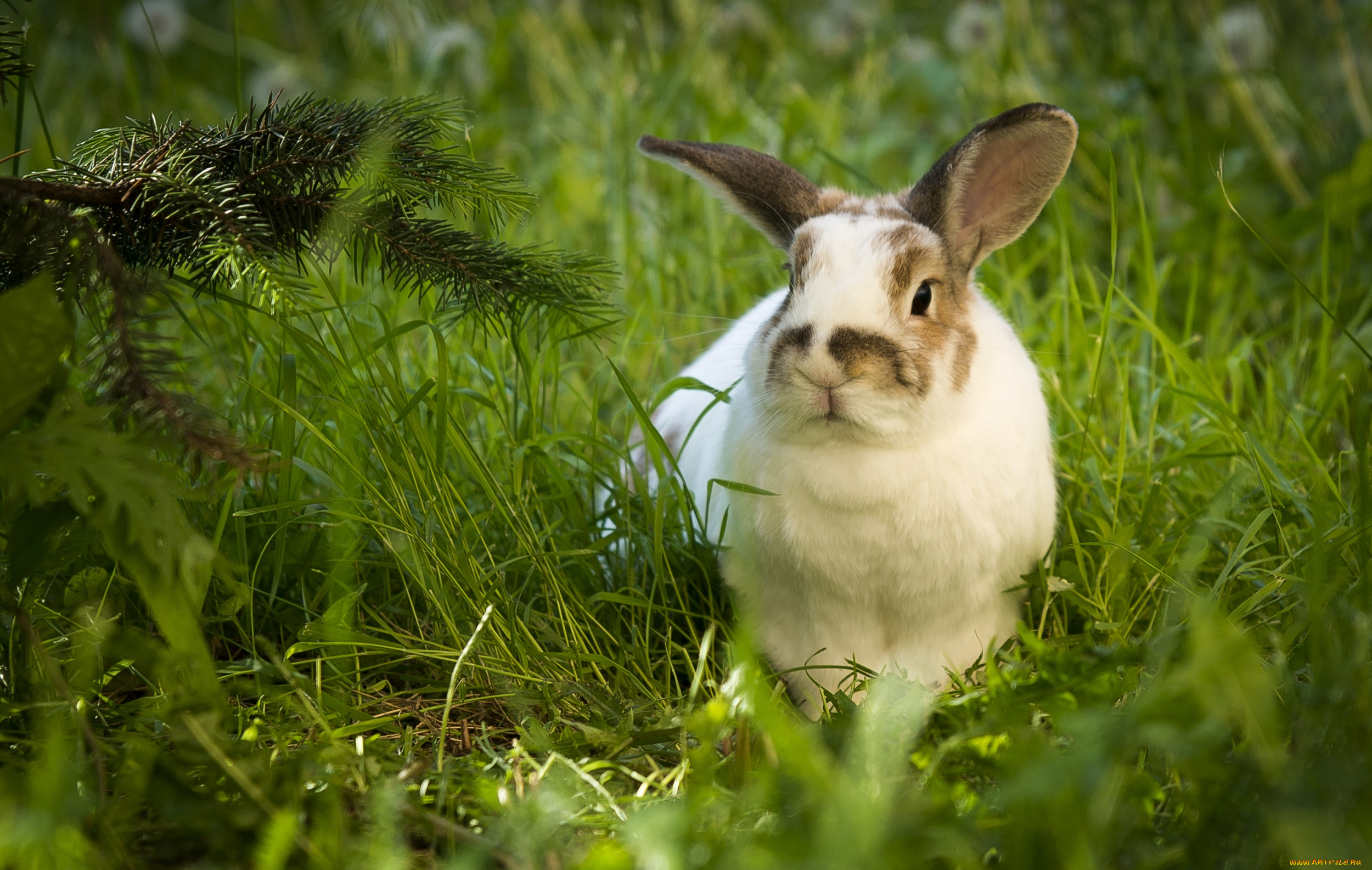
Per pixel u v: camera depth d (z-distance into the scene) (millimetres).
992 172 3537
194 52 8414
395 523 3264
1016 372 3398
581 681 3055
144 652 2514
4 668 2721
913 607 3260
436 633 3201
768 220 3662
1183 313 5109
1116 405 4375
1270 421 4160
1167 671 2439
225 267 2633
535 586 3449
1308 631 2740
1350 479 3676
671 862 1944
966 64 6918
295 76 7133
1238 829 2059
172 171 2635
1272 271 5262
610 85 6227
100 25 6922
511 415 3865
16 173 2953
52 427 2334
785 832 2016
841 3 8156
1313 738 2242
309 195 2787
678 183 5633
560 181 5855
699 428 3732
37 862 1921
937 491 3137
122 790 2312
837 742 2465
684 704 3043
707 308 5012
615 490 3660
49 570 2686
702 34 6289
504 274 3057
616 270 5184
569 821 2266
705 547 3531
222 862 2158
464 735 2904
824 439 3160
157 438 2418
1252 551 3469
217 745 2334
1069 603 3361
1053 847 1963
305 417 3432
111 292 2561
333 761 2471
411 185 2875
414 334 4551
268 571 3352
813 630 3338
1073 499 3846
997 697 2410
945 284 3279
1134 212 5215
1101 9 6184
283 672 2699
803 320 3139
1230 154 5762
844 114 6551
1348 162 5586
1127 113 5688
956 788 2303
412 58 6977
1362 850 1873
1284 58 6098
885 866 1907
